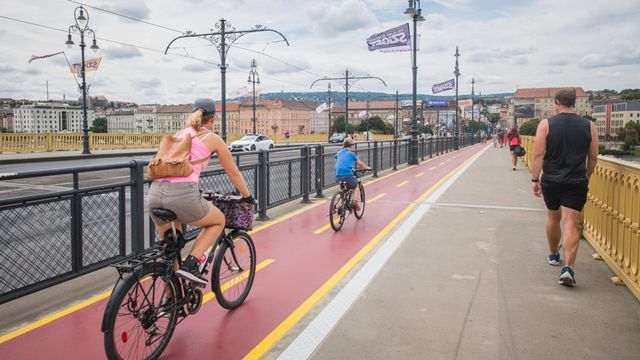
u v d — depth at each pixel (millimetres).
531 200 10953
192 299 3879
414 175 17188
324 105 66688
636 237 4555
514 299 4676
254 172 8523
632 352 3582
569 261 4992
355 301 4656
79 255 4988
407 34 22109
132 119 177375
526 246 6699
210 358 3555
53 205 4715
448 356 3539
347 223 8453
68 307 4582
